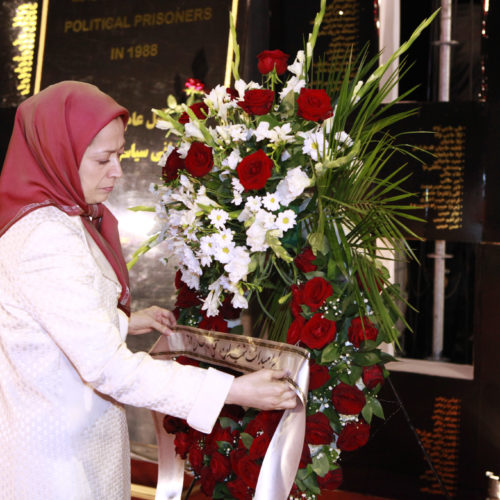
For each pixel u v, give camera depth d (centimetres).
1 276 136
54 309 128
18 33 331
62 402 135
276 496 136
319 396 149
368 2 302
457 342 333
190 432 167
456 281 332
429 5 317
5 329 134
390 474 299
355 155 145
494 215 282
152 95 306
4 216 138
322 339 138
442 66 309
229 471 154
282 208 146
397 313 154
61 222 135
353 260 149
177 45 302
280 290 156
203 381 132
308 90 146
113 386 129
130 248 306
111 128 140
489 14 277
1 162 337
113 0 314
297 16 315
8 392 136
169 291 300
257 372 135
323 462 146
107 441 144
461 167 285
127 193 308
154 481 272
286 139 142
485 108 281
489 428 288
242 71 293
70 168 136
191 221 149
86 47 318
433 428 296
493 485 276
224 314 166
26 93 330
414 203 291
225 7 296
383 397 300
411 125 288
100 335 129
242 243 152
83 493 137
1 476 137
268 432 146
